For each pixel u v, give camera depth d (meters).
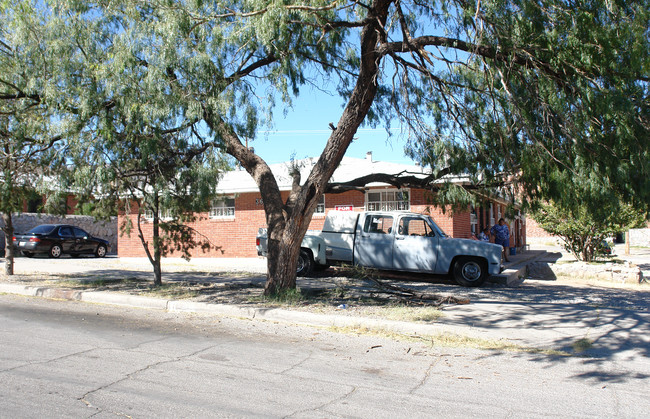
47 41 9.20
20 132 9.80
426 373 5.73
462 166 9.32
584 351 6.70
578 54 7.71
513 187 9.12
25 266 16.78
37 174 11.34
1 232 23.06
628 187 7.55
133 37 9.09
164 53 8.82
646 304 10.38
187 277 14.05
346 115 9.38
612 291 12.37
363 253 13.77
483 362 6.21
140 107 8.84
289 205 10.07
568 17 7.77
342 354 6.48
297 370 5.72
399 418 4.34
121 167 9.88
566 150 7.82
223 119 9.62
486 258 12.73
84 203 11.23
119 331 7.55
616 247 37.88
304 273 14.30
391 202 18.88
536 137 7.97
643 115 7.51
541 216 17.25
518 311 9.16
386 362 6.15
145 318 8.68
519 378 5.60
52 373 5.35
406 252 13.38
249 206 21.55
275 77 10.40
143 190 11.07
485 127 9.02
